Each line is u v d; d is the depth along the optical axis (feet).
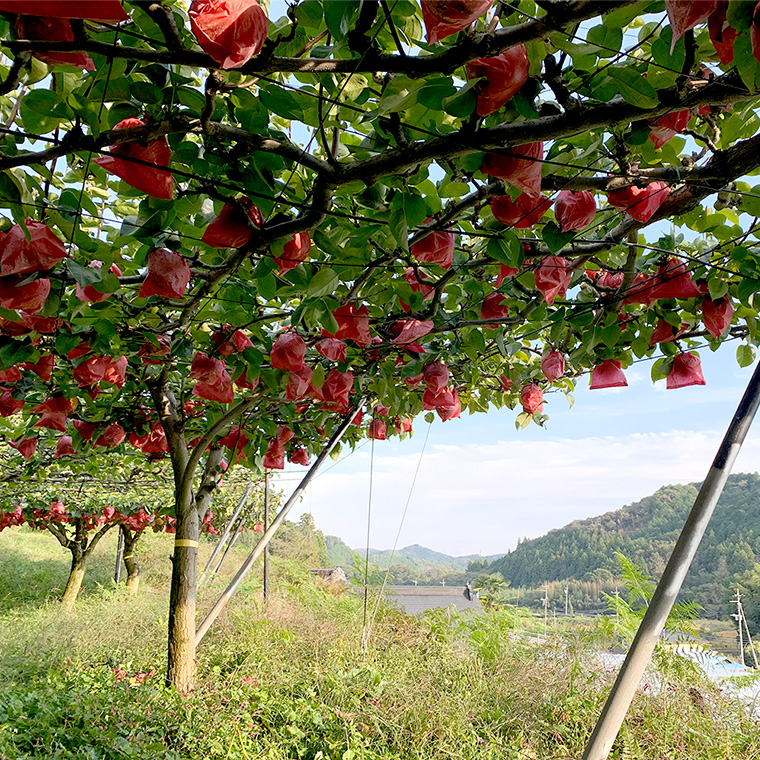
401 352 10.08
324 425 16.69
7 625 24.16
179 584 13.30
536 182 4.15
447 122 5.18
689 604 15.34
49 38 3.30
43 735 11.05
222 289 7.82
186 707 12.10
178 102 4.26
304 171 6.33
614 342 8.45
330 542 191.31
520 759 11.61
